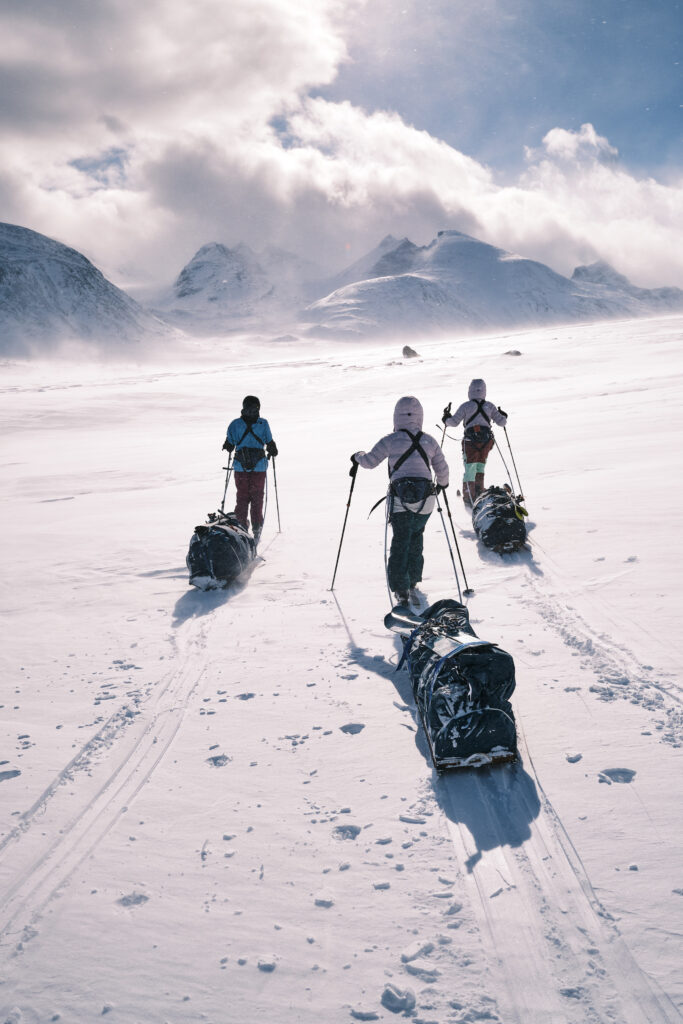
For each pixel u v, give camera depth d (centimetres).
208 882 281
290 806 330
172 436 2627
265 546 831
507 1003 221
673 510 820
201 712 430
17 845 309
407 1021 215
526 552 722
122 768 370
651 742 365
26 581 739
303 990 229
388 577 592
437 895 269
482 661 357
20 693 467
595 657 469
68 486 1492
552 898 264
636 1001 219
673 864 276
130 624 597
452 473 1254
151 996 228
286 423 2778
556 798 324
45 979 237
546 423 1841
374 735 393
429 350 8556
